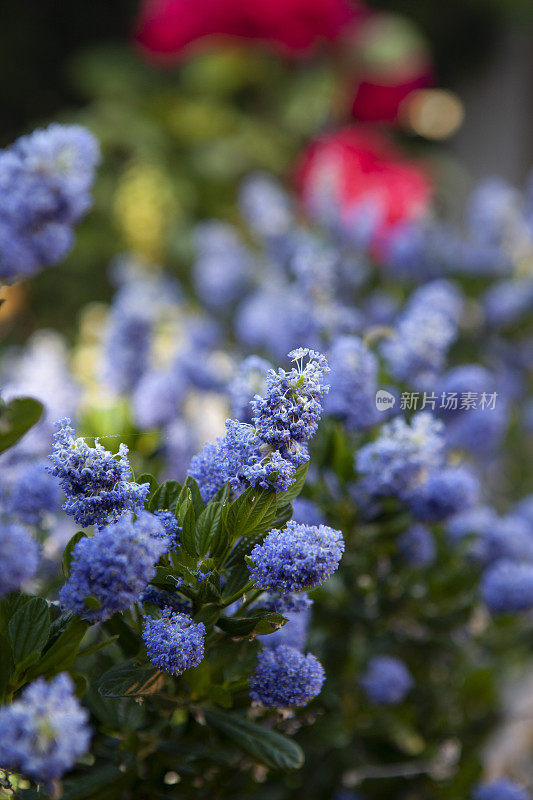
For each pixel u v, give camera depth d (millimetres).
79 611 515
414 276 1188
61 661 543
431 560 757
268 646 598
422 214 1290
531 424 1133
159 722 612
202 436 791
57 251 639
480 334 1160
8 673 544
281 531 554
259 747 582
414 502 676
